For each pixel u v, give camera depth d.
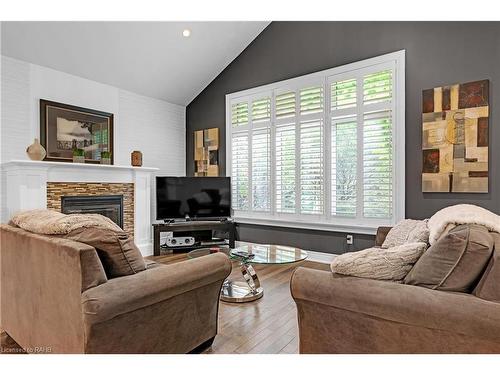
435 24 3.47
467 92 3.27
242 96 5.12
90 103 4.48
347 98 4.07
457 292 1.37
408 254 1.57
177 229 4.84
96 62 4.25
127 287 1.55
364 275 1.53
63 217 1.89
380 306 1.39
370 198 3.90
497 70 3.14
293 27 4.57
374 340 1.45
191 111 5.82
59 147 4.12
